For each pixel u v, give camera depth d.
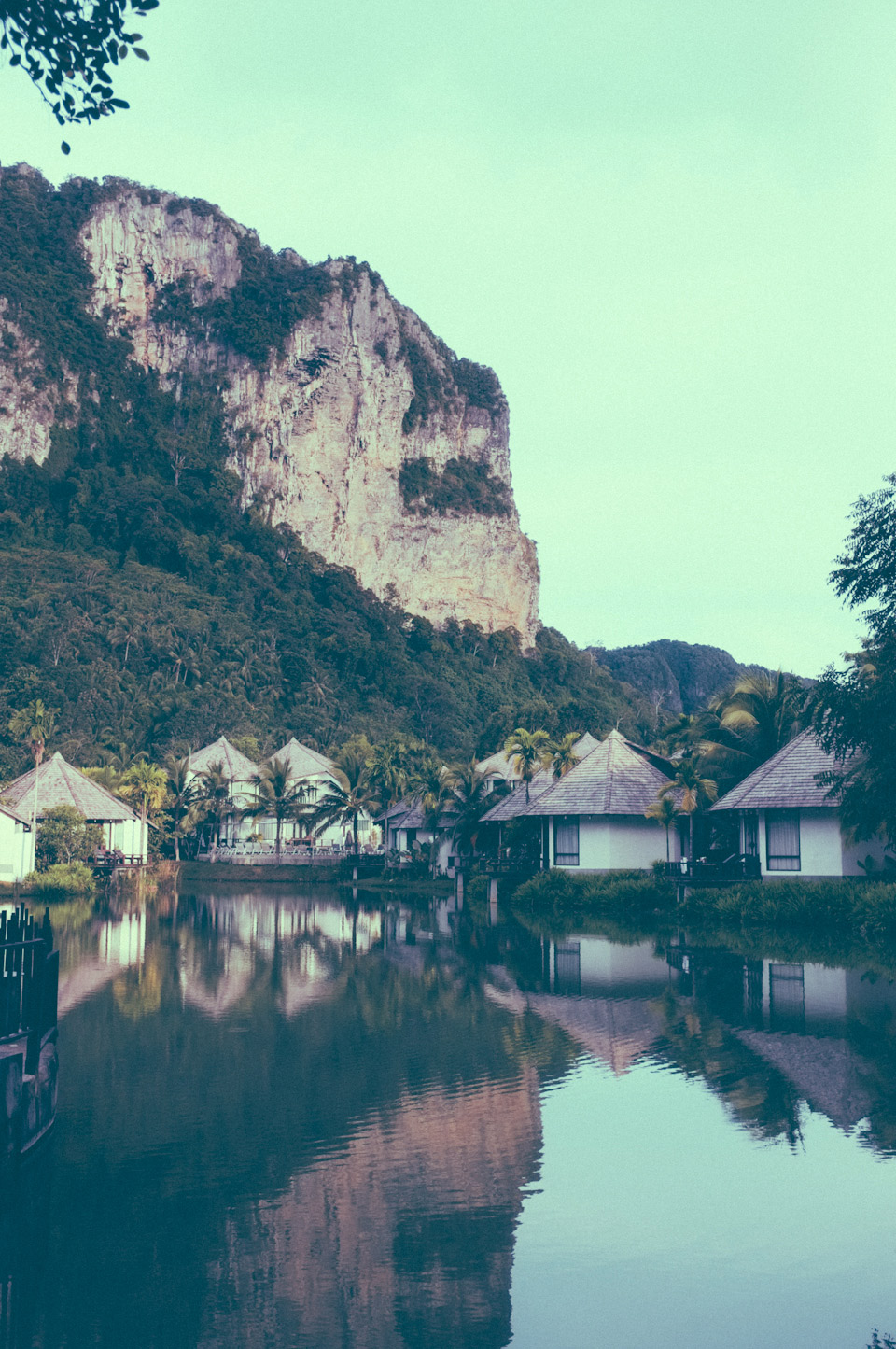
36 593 154.12
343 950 30.83
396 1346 7.54
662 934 33.16
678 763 47.38
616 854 47.41
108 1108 13.26
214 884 77.00
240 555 198.12
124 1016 19.62
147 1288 8.48
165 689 142.75
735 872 41.62
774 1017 18.33
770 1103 13.05
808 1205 9.92
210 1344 7.62
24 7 8.80
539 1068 15.11
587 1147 11.58
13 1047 11.41
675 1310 8.02
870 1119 12.35
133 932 38.12
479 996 21.45
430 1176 10.80
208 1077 14.77
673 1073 14.65
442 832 68.44
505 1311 8.03
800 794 38.47
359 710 173.50
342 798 83.50
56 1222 9.73
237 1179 10.77
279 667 174.00
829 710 32.28
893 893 31.44
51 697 124.25
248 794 93.12
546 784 58.88
